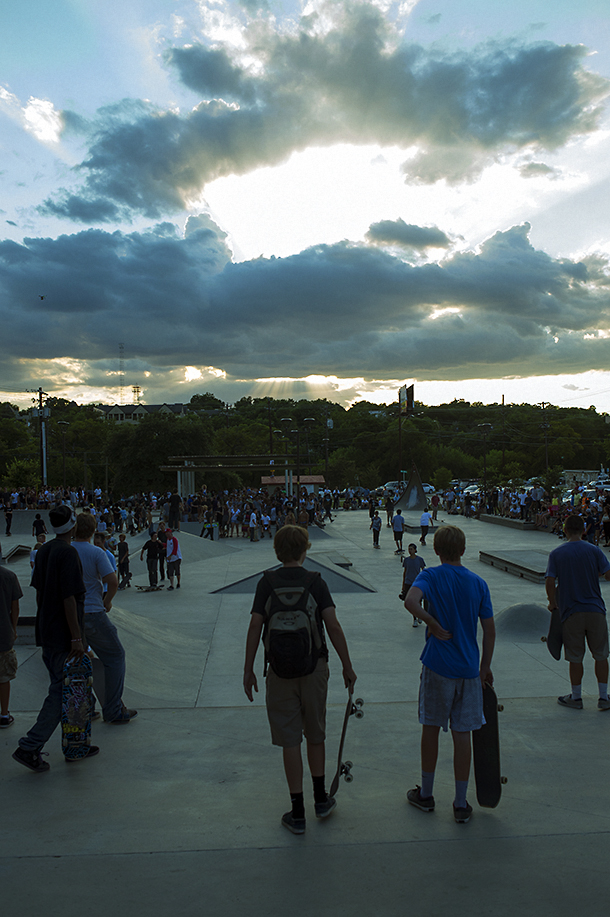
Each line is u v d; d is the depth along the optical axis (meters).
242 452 98.44
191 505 37.16
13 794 3.66
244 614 13.27
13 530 34.47
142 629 9.77
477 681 3.29
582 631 5.38
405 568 12.91
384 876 2.74
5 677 4.77
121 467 69.12
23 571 20.52
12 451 86.88
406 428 97.75
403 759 4.25
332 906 2.52
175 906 2.52
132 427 73.06
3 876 2.75
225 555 24.62
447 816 3.34
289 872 2.78
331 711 5.46
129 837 3.11
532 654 9.22
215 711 5.31
